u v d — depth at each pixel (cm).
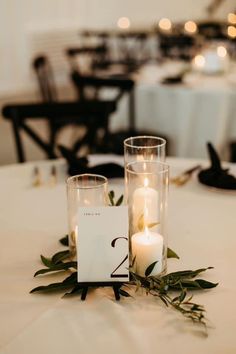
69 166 157
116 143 307
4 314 88
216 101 286
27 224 126
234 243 114
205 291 94
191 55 604
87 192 99
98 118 223
